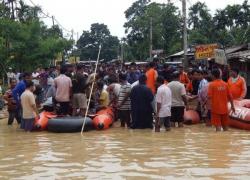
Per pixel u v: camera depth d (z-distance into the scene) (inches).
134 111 611.2
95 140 517.0
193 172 339.9
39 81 882.1
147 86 625.6
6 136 564.7
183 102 622.5
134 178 322.3
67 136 556.7
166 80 673.6
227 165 364.2
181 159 391.9
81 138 536.7
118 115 667.4
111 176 329.7
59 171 350.3
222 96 570.3
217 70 570.6
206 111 640.4
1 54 1211.9
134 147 460.4
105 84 774.5
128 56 3304.6
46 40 1428.4
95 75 677.9
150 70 679.1
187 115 661.9
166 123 585.0
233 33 2107.5
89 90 691.4
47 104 689.0
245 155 408.5
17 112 674.8
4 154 434.3
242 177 322.3
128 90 633.0
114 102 690.2
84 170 351.9
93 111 676.1
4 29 1275.8
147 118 609.6
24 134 581.6
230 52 1122.7
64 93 660.7
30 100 599.5
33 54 1346.0
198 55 1126.4
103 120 614.9
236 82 625.3
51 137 550.6
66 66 703.7
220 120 576.7
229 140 501.0
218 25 2167.8
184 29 1296.8
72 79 695.7
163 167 359.3
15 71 1334.9
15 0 1481.3
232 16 2128.4
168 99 583.2
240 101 624.4
